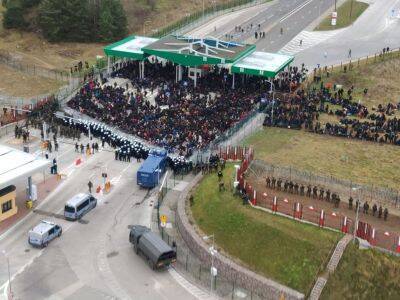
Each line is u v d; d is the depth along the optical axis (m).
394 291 64.25
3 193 78.56
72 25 161.00
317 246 68.44
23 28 164.38
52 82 132.88
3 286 65.94
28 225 78.56
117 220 80.62
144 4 187.38
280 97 116.56
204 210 78.19
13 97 124.94
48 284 66.62
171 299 65.06
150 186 88.81
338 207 77.50
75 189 88.69
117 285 67.06
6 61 144.25
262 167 89.06
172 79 125.81
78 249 73.56
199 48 128.12
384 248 67.38
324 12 188.25
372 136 103.06
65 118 109.50
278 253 69.00
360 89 127.19
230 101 111.94
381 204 78.94
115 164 97.38
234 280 68.25
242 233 72.50
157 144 98.69
